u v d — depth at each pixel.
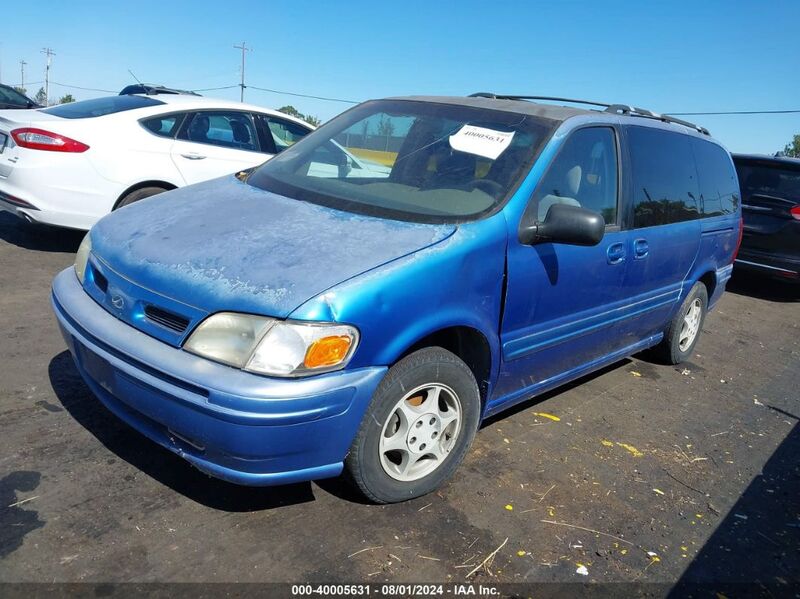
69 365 3.87
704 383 5.18
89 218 5.86
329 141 3.88
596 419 4.18
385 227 2.91
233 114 6.72
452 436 3.04
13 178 5.68
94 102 6.41
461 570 2.58
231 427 2.31
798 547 3.07
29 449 2.99
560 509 3.10
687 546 2.96
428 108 3.86
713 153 5.23
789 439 4.30
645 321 4.52
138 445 3.12
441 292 2.76
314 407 2.37
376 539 2.69
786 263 8.30
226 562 2.46
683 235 4.58
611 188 3.85
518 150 3.38
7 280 5.29
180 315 2.48
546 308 3.38
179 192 3.54
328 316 2.40
